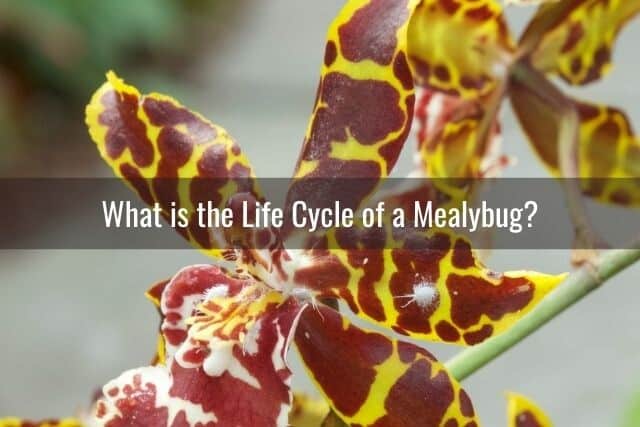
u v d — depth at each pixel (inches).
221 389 7.9
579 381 20.5
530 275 7.4
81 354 23.5
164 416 7.9
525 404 8.8
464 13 9.3
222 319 8.0
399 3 7.5
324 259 7.9
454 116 9.8
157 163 8.1
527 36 9.5
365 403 7.9
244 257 8.0
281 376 7.9
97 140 8.1
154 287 8.4
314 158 7.8
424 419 7.8
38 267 26.6
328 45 7.6
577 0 9.4
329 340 8.0
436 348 21.3
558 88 9.4
